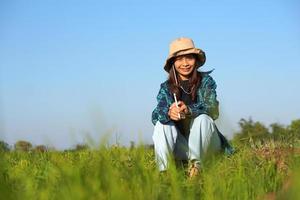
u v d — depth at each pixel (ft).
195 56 17.12
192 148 15.89
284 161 14.15
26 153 18.75
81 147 11.40
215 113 16.72
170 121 16.28
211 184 11.19
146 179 10.73
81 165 11.71
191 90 16.85
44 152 18.08
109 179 10.02
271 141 16.26
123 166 12.02
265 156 14.83
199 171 13.97
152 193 10.55
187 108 16.15
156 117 16.76
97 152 10.43
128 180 10.92
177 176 11.67
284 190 10.78
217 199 10.98
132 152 13.16
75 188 9.56
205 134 15.87
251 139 16.08
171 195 10.94
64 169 10.96
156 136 16.22
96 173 10.14
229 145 16.42
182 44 16.94
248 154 14.87
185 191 11.61
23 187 11.31
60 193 10.18
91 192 9.66
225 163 13.51
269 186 12.44
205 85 16.84
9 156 18.07
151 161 16.17
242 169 12.69
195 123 15.96
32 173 14.06
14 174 13.33
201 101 16.70
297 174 9.93
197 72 17.21
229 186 11.57
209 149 15.06
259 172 12.84
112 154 12.85
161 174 12.58
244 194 11.32
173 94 16.84
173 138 16.22
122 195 9.62
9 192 9.95
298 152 14.87
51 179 11.94
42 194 10.63
